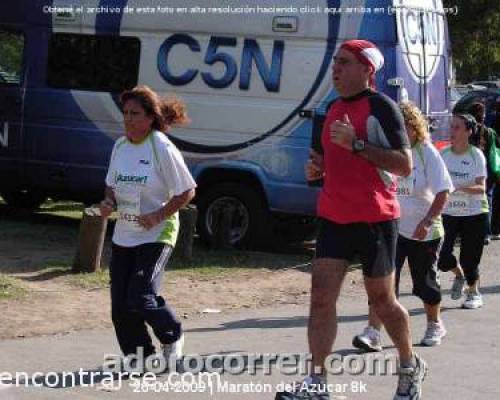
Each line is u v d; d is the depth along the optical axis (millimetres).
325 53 12250
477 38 31109
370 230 5941
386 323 6172
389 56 12156
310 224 13531
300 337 8555
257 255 12531
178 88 12875
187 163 12852
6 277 10070
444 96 13578
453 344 8555
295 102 12383
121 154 6836
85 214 10711
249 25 12562
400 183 8148
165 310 6898
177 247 11734
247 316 9477
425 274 8344
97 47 13273
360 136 5891
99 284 10250
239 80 12617
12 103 13672
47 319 8773
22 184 13836
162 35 12961
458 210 9930
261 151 12555
